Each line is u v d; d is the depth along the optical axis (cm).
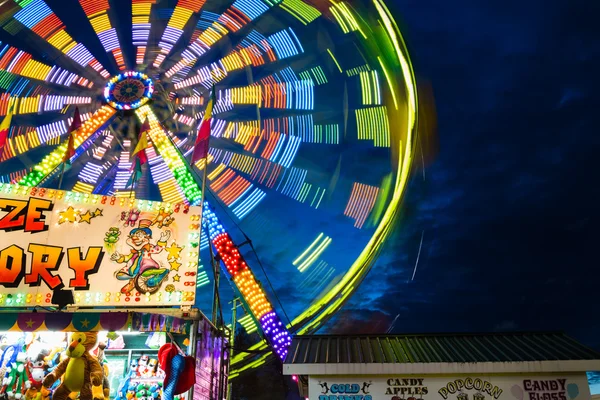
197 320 754
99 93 1797
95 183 1683
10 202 805
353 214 2009
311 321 1800
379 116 1945
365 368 628
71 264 778
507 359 636
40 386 755
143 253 796
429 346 715
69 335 794
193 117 1853
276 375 2741
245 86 2011
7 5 1744
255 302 1148
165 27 1942
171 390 671
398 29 1853
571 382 643
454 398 638
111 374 798
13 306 743
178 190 1566
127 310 749
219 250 1192
